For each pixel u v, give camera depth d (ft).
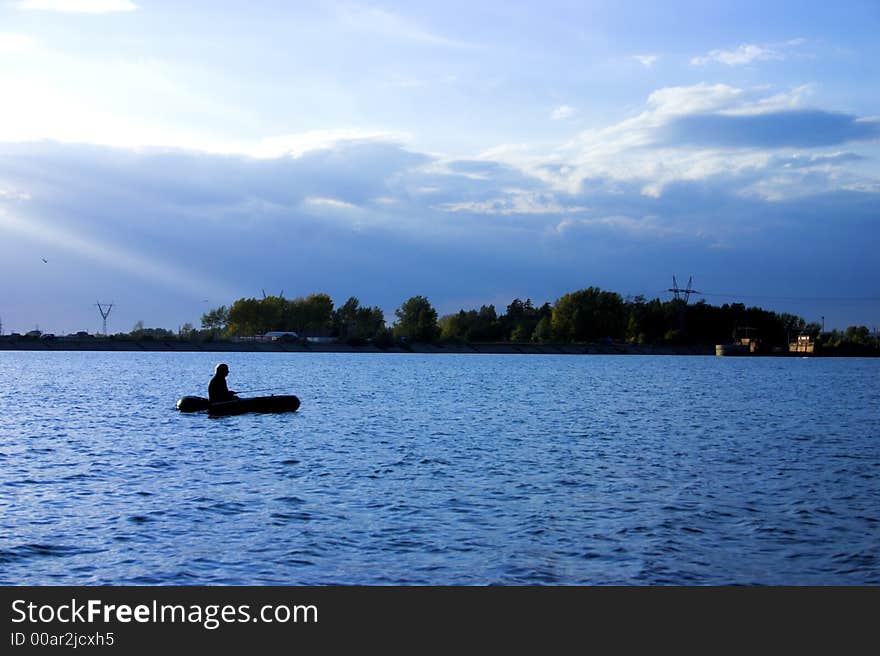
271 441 108.58
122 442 106.73
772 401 202.39
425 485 76.95
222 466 87.40
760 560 53.83
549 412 161.58
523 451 101.60
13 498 70.13
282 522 61.72
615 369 452.35
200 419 137.28
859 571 51.85
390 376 326.24
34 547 55.06
